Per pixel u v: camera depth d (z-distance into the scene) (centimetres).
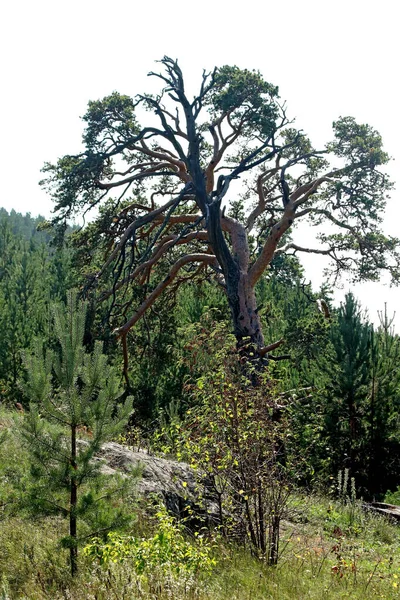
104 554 763
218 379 1169
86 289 2856
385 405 2356
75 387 829
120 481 830
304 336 2670
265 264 2797
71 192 2909
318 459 2223
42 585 759
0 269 7112
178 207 3244
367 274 3022
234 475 1056
